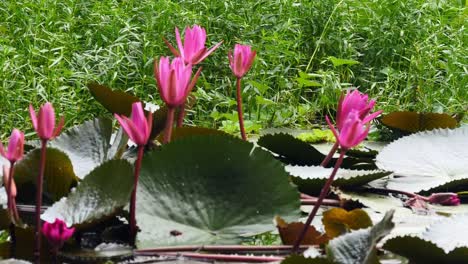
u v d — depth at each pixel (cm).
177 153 288
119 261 264
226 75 507
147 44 477
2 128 411
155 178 285
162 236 275
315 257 245
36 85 439
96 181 273
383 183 338
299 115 483
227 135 290
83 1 531
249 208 284
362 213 266
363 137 262
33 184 290
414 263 265
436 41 532
